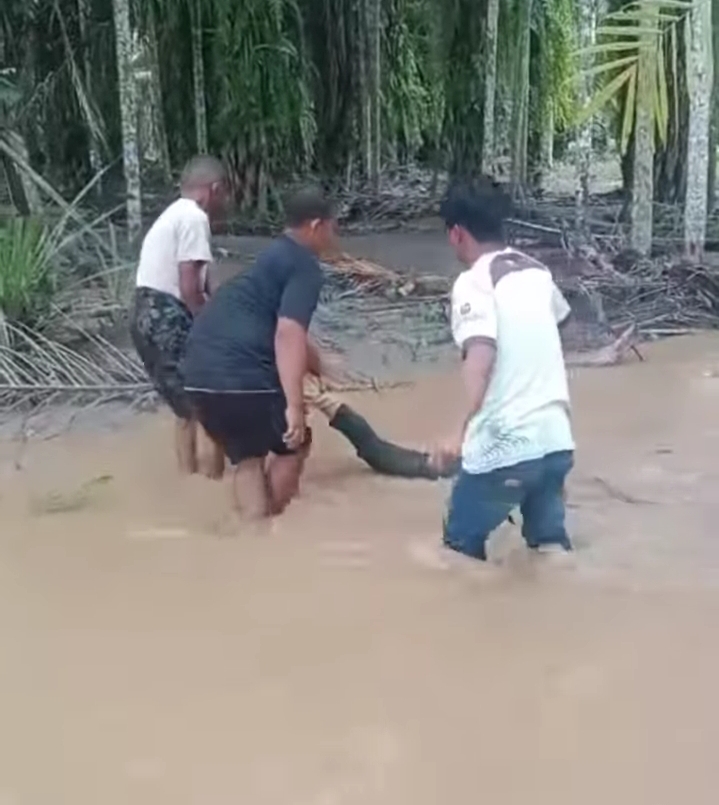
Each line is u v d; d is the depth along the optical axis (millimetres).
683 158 11359
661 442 5734
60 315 7223
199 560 4293
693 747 2955
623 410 6328
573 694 3229
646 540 4426
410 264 11047
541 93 15758
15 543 4496
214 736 3043
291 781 2832
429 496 5047
